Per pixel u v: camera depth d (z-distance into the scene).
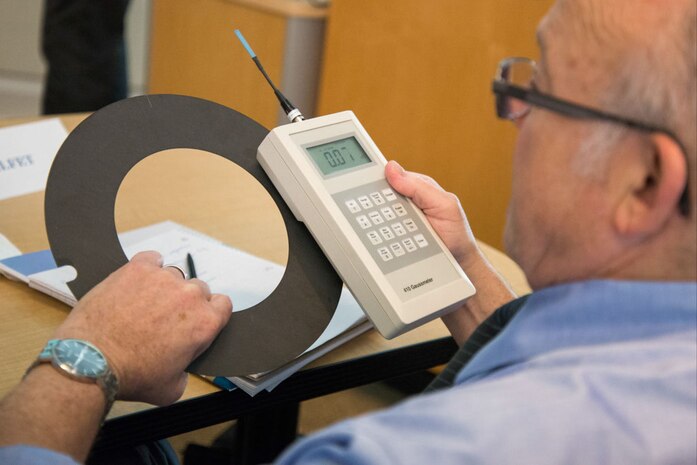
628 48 0.52
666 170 0.50
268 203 1.27
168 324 0.72
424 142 2.39
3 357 0.84
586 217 0.56
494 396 0.50
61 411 0.65
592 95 0.54
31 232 1.11
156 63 3.17
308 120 0.84
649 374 0.51
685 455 0.48
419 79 2.36
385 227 0.81
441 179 2.38
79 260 0.77
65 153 0.78
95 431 0.67
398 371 0.94
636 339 0.55
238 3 2.79
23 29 3.91
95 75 2.79
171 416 0.81
